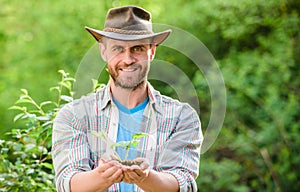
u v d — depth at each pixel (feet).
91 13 32.12
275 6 29.91
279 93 28.07
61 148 9.91
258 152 27.50
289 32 29.14
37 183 13.25
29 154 13.26
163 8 31.83
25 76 32.55
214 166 27.04
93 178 9.14
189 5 31.19
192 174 10.07
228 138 28.12
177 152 10.03
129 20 9.71
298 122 27.04
